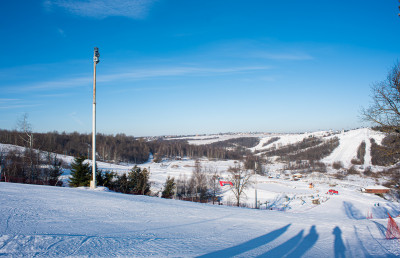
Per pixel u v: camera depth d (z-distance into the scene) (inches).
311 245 283.7
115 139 6471.5
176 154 7190.0
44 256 171.0
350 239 326.3
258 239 293.3
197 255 209.2
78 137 5580.7
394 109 623.8
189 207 512.1
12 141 2391.7
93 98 700.7
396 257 253.0
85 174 1024.2
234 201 2001.7
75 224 277.9
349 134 7696.9
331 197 2201.0
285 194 2305.6
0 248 177.8
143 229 289.1
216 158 6614.2
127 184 1155.9
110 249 201.5
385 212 1549.0
